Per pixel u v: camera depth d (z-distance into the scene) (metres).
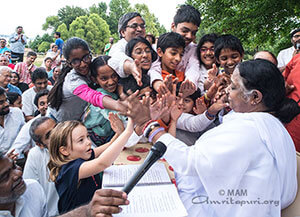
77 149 1.62
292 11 6.10
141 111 1.40
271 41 7.04
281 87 1.26
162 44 2.21
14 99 3.51
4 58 6.18
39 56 28.22
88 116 2.18
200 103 2.09
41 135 2.12
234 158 1.14
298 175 1.37
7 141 3.15
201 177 1.20
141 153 1.86
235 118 1.26
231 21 6.63
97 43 54.72
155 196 1.29
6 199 1.39
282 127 1.24
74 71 2.14
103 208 1.06
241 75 1.28
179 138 2.09
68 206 1.58
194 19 2.49
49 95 2.27
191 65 2.45
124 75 2.02
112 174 1.49
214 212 1.31
